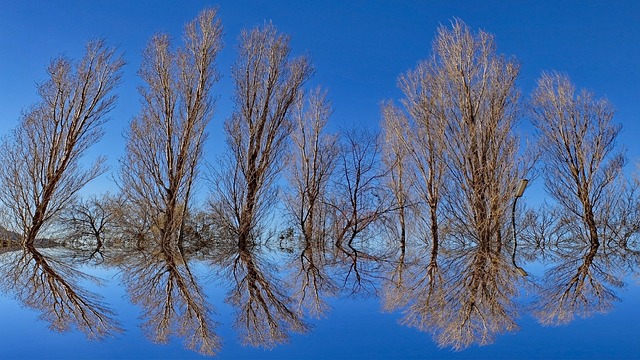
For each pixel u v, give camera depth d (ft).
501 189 72.33
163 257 68.74
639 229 89.61
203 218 87.30
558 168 91.71
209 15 83.87
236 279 45.57
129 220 86.12
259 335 25.09
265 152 85.71
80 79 87.76
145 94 82.17
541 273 49.32
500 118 72.74
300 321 28.25
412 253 76.43
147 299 35.35
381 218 88.48
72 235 91.45
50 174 86.84
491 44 73.05
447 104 74.43
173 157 82.79
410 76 80.79
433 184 82.12
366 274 50.37
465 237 80.07
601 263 62.13
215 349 22.56
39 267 57.00
